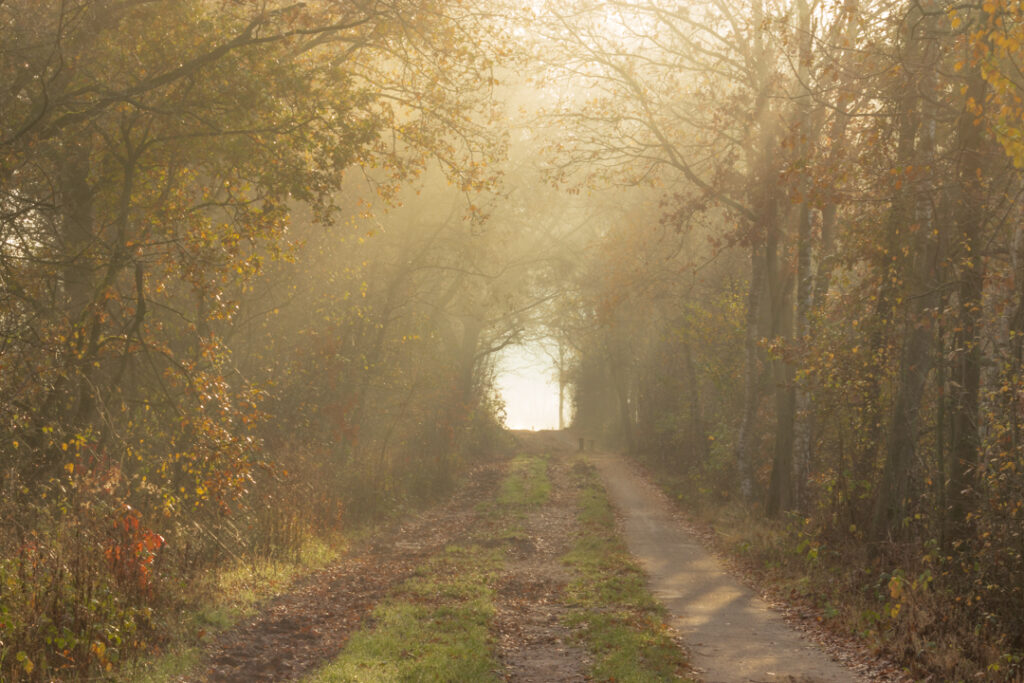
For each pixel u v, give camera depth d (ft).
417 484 102.89
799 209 78.02
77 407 45.68
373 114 52.75
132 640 31.17
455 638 36.52
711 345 106.42
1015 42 29.40
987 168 44.83
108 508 36.94
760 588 52.39
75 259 44.47
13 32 40.96
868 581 45.37
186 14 47.52
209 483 45.62
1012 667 30.73
